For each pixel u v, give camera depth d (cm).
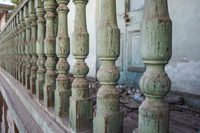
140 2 400
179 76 327
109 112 112
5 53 617
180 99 307
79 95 137
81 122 135
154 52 82
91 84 450
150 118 87
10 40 484
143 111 89
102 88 115
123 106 289
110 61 113
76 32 136
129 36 431
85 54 139
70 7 659
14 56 410
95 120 118
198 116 250
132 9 423
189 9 305
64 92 161
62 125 155
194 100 297
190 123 223
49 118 177
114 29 107
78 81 139
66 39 163
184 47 316
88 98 139
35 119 208
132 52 425
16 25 372
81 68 138
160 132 86
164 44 81
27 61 274
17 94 319
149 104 89
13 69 426
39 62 216
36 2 209
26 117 230
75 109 133
